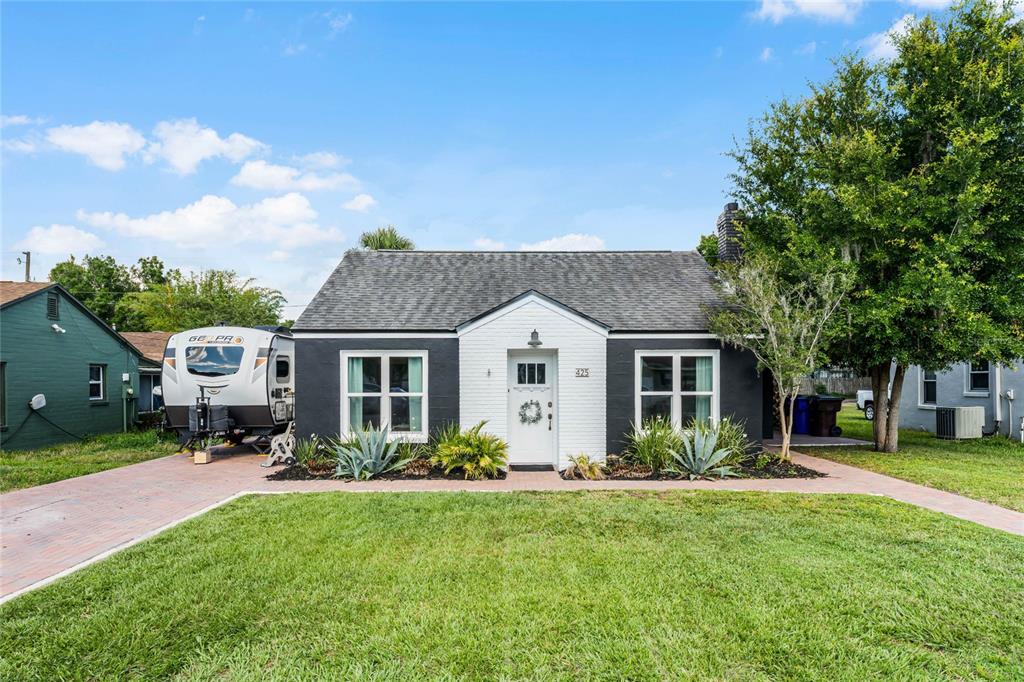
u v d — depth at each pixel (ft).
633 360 35.88
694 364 36.55
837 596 14.79
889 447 41.60
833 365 42.11
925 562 17.35
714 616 13.62
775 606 14.20
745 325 34.37
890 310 33.81
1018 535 20.34
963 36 35.70
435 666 11.48
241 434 46.01
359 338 36.40
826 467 35.22
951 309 32.81
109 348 56.54
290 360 44.98
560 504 24.82
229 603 14.46
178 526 21.56
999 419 49.29
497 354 35.78
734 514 23.11
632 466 33.99
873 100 38.75
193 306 111.14
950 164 33.94
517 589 15.26
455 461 32.22
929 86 36.99
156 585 15.64
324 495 26.86
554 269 44.80
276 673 11.22
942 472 32.68
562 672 11.25
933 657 11.84
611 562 17.35
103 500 26.89
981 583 15.69
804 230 39.52
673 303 39.34
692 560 17.52
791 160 40.83
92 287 129.39
